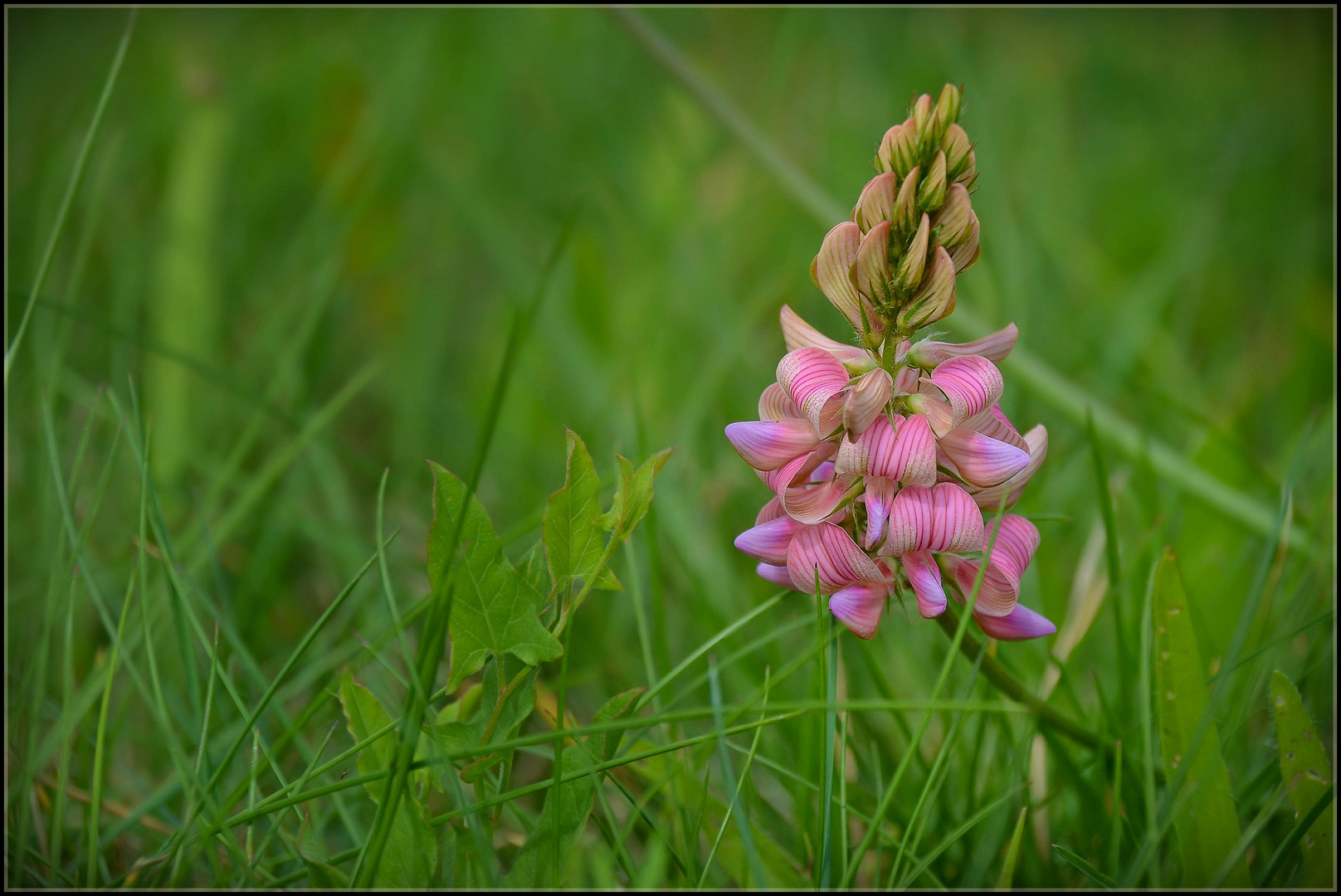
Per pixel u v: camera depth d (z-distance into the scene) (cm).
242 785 36
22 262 63
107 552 44
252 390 54
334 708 40
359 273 69
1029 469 36
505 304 63
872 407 35
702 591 42
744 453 36
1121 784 37
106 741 39
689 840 37
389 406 59
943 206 35
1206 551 42
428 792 36
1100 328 61
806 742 38
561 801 36
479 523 36
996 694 39
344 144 73
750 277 68
